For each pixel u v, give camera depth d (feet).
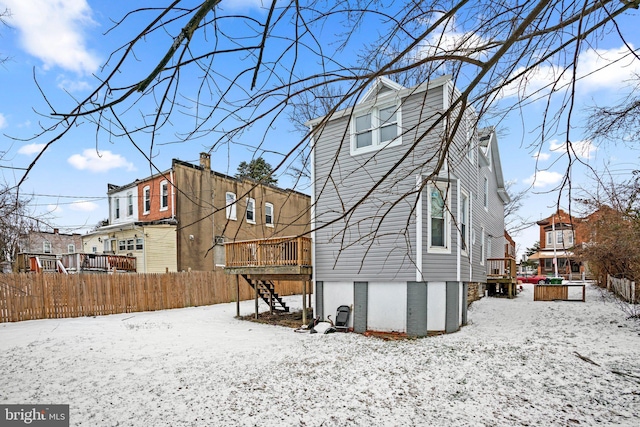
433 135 15.08
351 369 19.66
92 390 16.67
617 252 38.29
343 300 32.04
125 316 40.45
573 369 18.70
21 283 36.01
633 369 18.31
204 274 52.34
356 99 6.93
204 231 58.80
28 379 18.31
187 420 13.47
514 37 5.73
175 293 48.26
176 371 19.54
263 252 36.09
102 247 64.80
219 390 16.53
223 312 44.21
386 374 18.69
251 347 25.39
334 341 27.35
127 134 6.55
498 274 55.26
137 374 19.07
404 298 28.84
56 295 38.09
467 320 35.01
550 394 15.52
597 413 13.57
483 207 49.65
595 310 38.01
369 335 29.14
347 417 13.62
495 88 7.48
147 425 13.08
